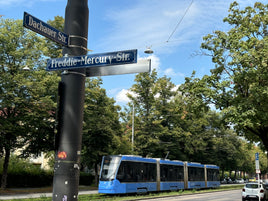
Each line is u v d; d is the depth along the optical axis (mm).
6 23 27438
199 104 18719
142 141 40469
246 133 21109
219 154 58125
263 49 16469
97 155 35125
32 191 27812
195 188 35562
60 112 5184
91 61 5184
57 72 28906
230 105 18297
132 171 25844
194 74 19984
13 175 32375
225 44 19031
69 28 5535
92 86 33594
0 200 18359
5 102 23750
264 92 15953
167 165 30922
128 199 21312
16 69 26375
